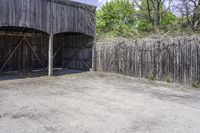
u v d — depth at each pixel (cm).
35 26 1079
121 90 810
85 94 737
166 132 416
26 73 1277
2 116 496
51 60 1165
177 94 743
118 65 1213
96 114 519
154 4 2058
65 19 1209
